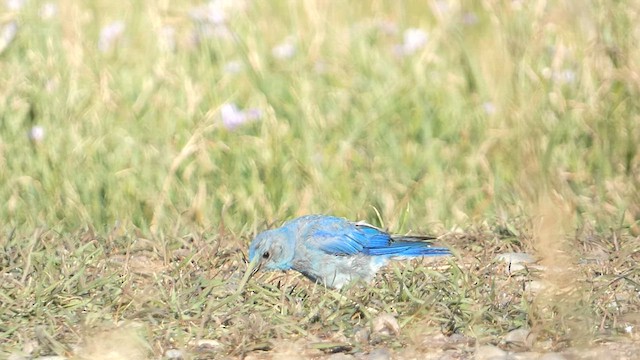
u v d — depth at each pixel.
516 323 9.87
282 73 17.31
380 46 18.41
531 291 10.58
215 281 10.64
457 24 17.97
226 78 16.94
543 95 14.97
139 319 10.14
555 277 10.19
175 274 11.37
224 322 10.06
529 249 12.42
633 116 14.59
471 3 18.39
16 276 11.30
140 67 17.36
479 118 15.89
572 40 15.73
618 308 10.16
